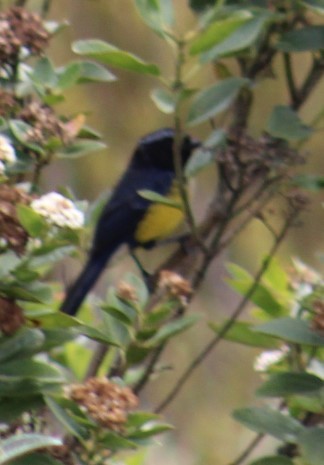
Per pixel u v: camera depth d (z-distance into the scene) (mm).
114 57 5324
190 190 7926
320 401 5082
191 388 13398
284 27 6215
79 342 6234
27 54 6098
